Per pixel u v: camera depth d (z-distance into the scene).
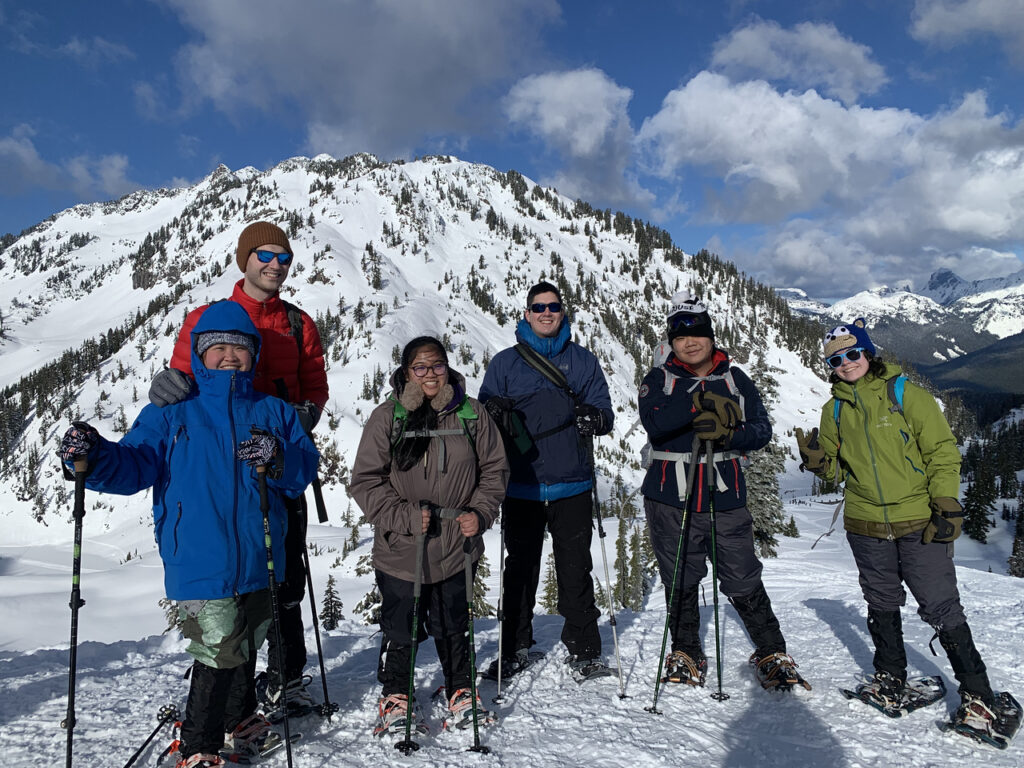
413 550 3.24
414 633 3.11
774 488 27.84
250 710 3.09
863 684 3.86
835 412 3.84
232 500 2.81
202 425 2.86
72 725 2.58
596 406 4.09
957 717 3.40
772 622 4.00
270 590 2.79
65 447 2.43
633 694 3.89
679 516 3.99
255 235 3.63
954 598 3.50
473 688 3.19
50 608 65.06
